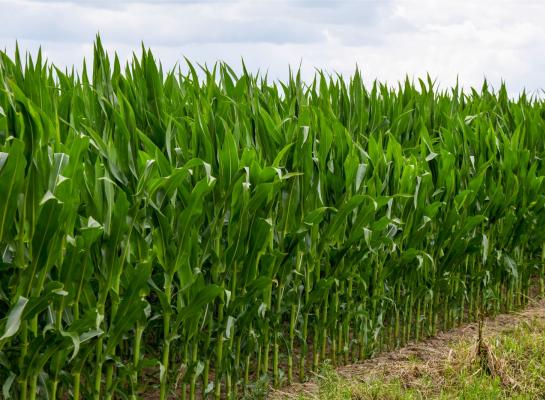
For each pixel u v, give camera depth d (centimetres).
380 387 502
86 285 371
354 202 493
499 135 766
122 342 465
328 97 670
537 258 777
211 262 454
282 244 484
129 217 370
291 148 486
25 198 323
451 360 559
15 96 329
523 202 693
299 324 598
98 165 365
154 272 452
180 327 462
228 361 469
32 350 347
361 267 559
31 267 330
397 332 612
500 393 514
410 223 574
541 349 599
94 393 391
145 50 515
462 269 683
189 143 479
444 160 605
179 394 491
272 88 675
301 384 524
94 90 472
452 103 809
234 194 433
